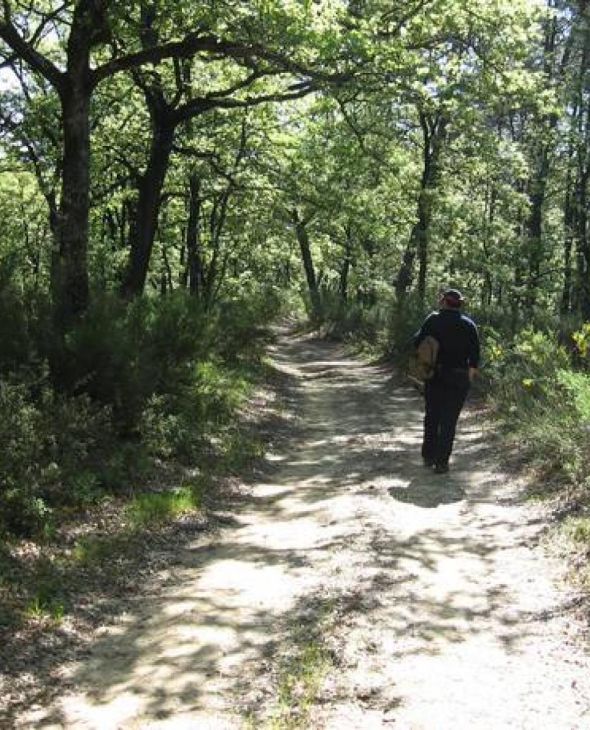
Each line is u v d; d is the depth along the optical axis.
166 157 16.56
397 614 4.86
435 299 23.44
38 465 6.75
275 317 41.22
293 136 20.72
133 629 4.86
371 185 23.38
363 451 10.24
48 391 7.74
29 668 4.27
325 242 37.28
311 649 4.38
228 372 14.94
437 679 4.00
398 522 6.88
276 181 20.42
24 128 19.42
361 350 24.92
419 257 27.05
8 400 6.77
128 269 16.72
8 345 8.41
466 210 25.80
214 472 8.83
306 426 12.60
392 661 4.22
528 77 14.95
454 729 3.52
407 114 24.06
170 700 3.92
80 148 11.07
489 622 4.71
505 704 3.74
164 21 11.31
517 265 29.41
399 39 12.62
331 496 8.01
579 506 6.61
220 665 4.29
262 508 7.81
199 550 6.45
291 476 9.21
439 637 4.51
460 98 14.98
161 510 7.14
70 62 11.00
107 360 8.83
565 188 32.41
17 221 32.78
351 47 11.46
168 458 9.00
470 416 12.05
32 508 6.14
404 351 18.81
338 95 13.63
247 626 4.80
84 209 11.08
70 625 4.84
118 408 8.88
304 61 12.19
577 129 27.95
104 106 19.30
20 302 9.20
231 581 5.62
